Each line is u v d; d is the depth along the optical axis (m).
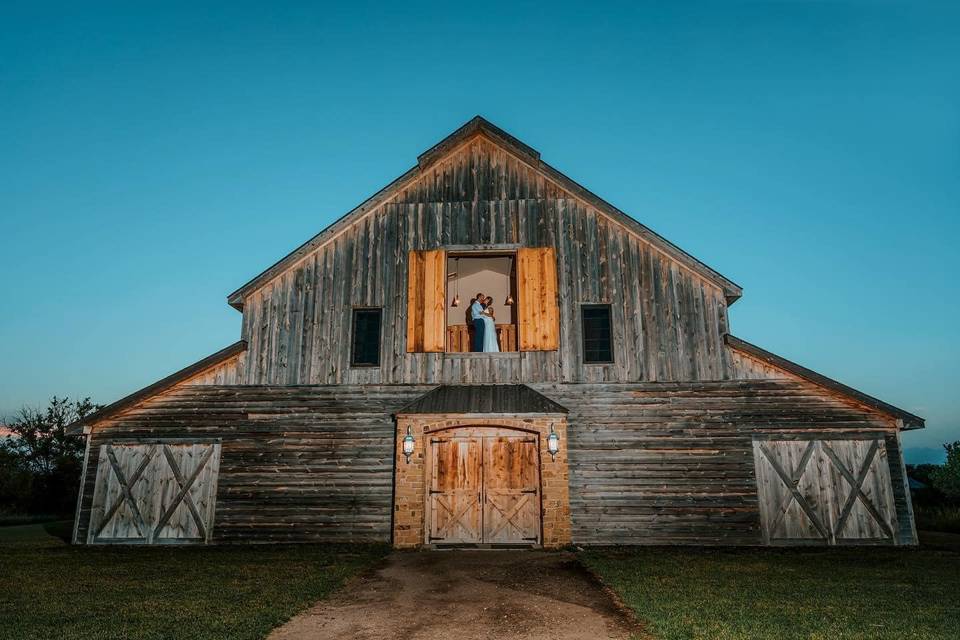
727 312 15.66
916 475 32.25
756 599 8.98
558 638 7.55
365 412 15.40
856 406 14.88
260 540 14.75
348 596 9.56
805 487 14.56
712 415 15.05
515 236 16.38
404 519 14.03
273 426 15.38
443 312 15.95
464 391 15.26
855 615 8.13
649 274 15.95
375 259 16.39
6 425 38.16
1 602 8.93
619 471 14.84
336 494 14.95
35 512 34.28
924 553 13.26
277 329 16.00
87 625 7.75
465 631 7.85
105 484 15.12
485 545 14.08
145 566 11.72
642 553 13.15
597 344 15.71
